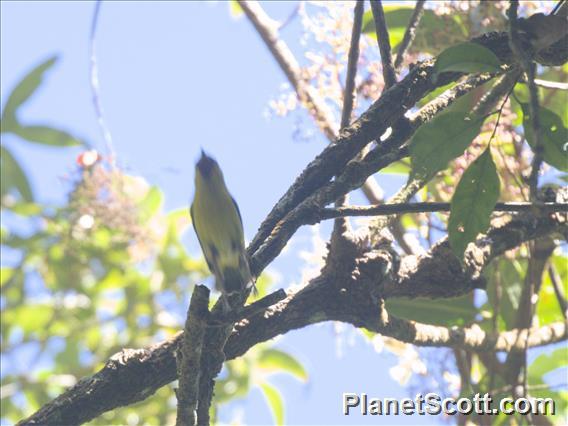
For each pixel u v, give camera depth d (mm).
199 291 5781
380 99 7383
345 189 7152
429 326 8422
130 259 12453
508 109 9602
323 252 9602
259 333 7297
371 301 7586
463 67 6051
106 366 6980
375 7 7668
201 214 7008
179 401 6227
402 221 11391
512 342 9500
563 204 6535
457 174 9727
